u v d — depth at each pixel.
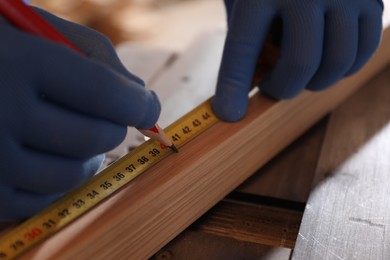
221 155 0.46
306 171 0.51
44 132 0.38
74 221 0.41
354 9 0.47
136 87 0.40
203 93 0.59
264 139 0.50
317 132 0.55
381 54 0.59
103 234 0.41
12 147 0.38
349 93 0.58
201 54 0.67
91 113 0.39
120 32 0.73
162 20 0.81
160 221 0.44
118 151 0.50
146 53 0.67
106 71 0.38
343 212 0.46
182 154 0.45
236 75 0.48
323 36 0.47
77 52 0.39
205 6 0.87
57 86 0.37
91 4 0.76
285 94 0.49
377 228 0.45
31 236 0.40
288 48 0.46
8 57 0.37
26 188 0.40
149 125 0.42
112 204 0.42
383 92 0.58
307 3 0.46
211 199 0.48
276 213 0.49
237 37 0.47
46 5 0.75
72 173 0.40
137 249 0.44
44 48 0.37
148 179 0.43
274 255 0.45
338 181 0.49
